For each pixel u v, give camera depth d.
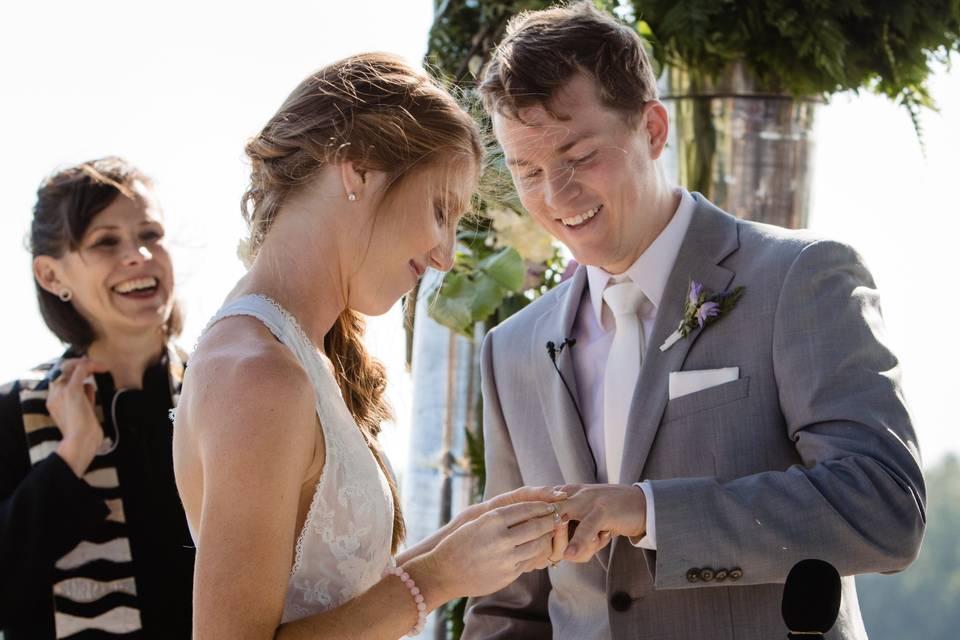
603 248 2.60
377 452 2.36
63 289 3.38
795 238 2.57
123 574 3.16
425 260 2.10
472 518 2.35
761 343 2.50
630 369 2.65
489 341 2.93
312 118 2.03
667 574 2.32
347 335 2.38
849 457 2.33
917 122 3.34
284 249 2.04
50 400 3.25
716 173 3.21
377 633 1.91
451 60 3.46
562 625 2.67
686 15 3.10
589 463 2.64
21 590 3.08
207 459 1.81
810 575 1.79
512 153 2.56
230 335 1.92
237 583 1.76
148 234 3.42
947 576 24.00
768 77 3.21
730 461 2.47
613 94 2.54
